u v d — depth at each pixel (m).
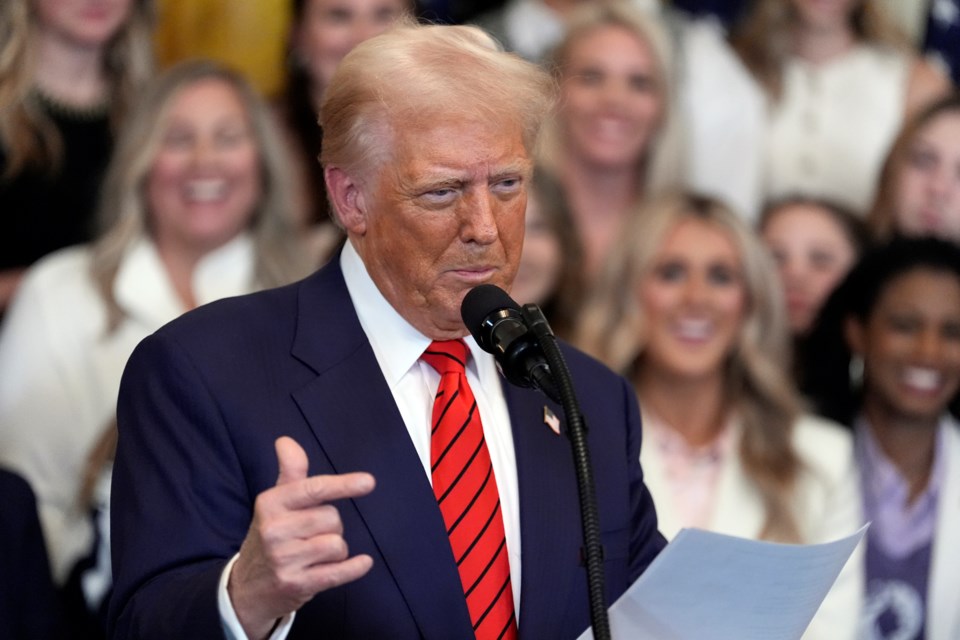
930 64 14.22
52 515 10.78
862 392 12.25
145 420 5.93
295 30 12.27
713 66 13.68
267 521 4.59
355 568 4.62
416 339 6.25
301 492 4.59
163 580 5.46
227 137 11.72
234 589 4.95
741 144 13.71
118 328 11.23
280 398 5.96
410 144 5.79
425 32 6.03
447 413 6.15
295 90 12.23
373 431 5.95
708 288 11.86
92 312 11.22
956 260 12.43
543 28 13.52
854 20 14.07
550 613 6.02
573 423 5.06
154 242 11.54
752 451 11.52
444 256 5.86
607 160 13.06
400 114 5.81
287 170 12.05
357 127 5.93
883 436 11.99
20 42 11.29
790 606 5.45
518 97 5.91
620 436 6.69
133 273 11.37
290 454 4.70
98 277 11.30
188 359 5.94
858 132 13.96
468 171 5.76
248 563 4.86
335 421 5.94
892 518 11.70
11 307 11.17
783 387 11.84
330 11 12.36
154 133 11.55
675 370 11.69
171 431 5.85
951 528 11.70
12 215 11.23
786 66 13.91
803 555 5.27
